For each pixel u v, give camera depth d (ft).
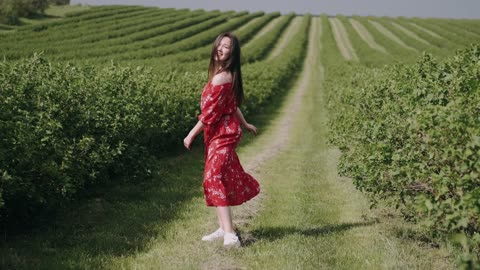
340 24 255.29
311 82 114.83
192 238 17.06
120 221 19.97
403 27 236.43
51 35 147.74
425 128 14.25
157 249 15.89
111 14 211.41
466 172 13.24
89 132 23.76
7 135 16.92
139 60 113.80
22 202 18.20
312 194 25.59
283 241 16.22
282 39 202.59
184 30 180.65
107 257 15.30
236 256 14.79
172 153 39.47
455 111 13.67
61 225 19.36
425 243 16.84
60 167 18.86
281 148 43.19
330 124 42.47
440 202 14.14
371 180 17.01
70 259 15.16
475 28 221.05
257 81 77.56
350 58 153.89
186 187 27.14
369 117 25.29
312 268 14.01
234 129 15.30
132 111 27.81
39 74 24.66
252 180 16.02
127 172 25.91
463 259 10.50
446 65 20.98
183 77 53.16
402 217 20.30
